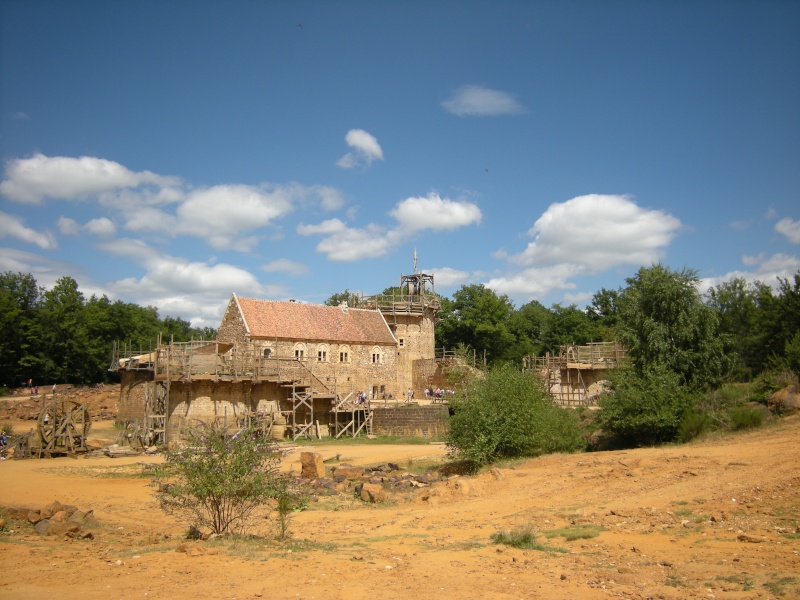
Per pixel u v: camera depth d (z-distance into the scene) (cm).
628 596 1216
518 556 1593
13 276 11356
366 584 1296
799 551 1508
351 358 7156
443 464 3794
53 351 10138
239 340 6481
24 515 2039
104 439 5794
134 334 11769
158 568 1394
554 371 6638
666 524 1903
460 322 10119
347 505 2669
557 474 2923
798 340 3847
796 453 2541
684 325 4034
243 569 1392
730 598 1181
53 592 1180
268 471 1889
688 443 3403
